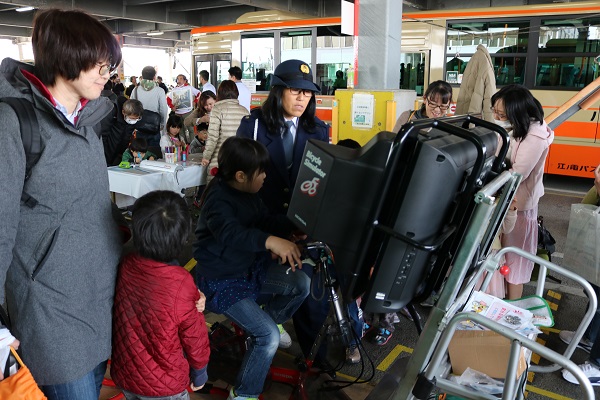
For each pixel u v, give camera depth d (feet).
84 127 5.16
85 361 5.27
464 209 4.78
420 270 4.73
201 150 21.27
